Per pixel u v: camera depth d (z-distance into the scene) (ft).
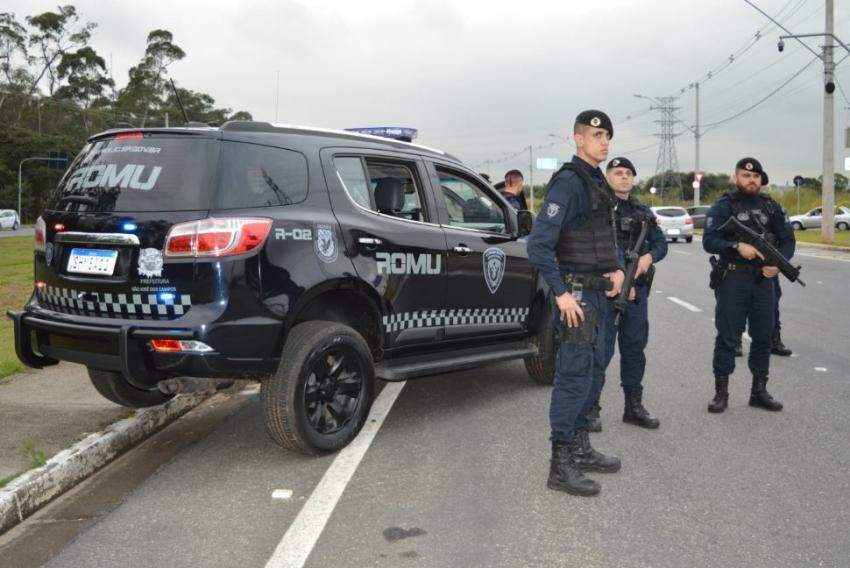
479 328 18.13
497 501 12.55
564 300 12.59
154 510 12.32
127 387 16.51
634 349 16.85
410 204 17.11
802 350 25.95
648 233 16.46
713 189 275.39
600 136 12.90
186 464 14.56
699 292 44.50
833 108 90.74
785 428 16.78
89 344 13.48
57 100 293.64
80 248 13.84
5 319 32.27
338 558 10.52
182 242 12.80
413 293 16.21
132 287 13.15
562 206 12.61
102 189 13.75
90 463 14.19
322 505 12.37
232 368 12.98
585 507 12.30
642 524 11.64
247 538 11.19
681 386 20.85
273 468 14.23
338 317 15.42
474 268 17.74
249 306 13.05
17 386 19.54
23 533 11.55
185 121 15.16
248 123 14.23
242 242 13.01
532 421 17.26
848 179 234.58
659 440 15.93
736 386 20.80
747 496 12.77
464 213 18.67
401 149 17.13
